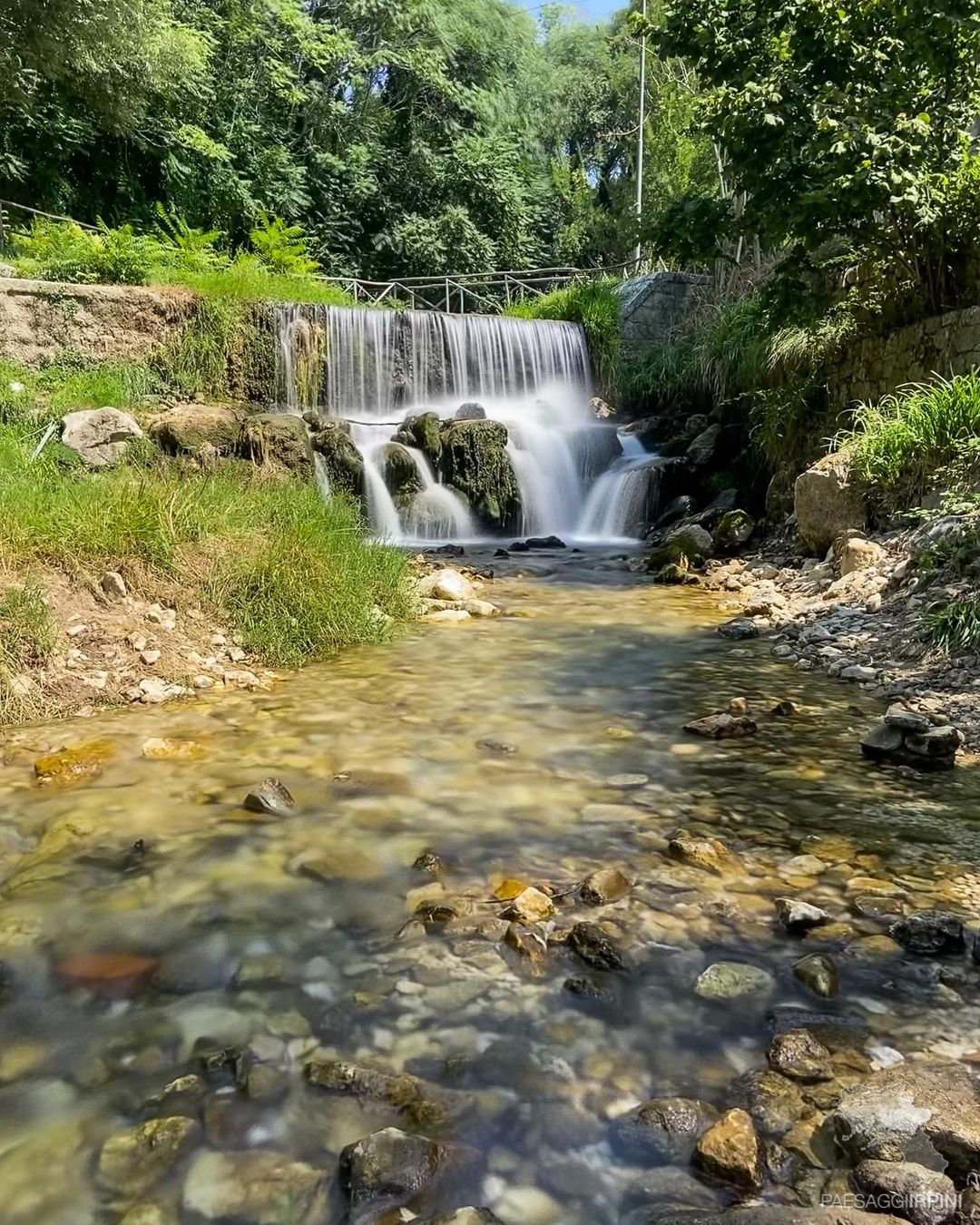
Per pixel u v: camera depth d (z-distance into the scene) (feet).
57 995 6.12
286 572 16.70
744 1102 5.08
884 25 22.25
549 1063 5.42
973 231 22.03
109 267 36.55
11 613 13.25
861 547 20.26
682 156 65.87
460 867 7.99
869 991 6.11
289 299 38.91
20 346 30.78
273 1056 5.48
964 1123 4.66
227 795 9.62
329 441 29.96
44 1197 4.45
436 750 11.12
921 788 9.98
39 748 11.09
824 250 28.86
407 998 6.06
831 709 13.12
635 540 33.27
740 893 7.50
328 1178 4.59
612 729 12.11
